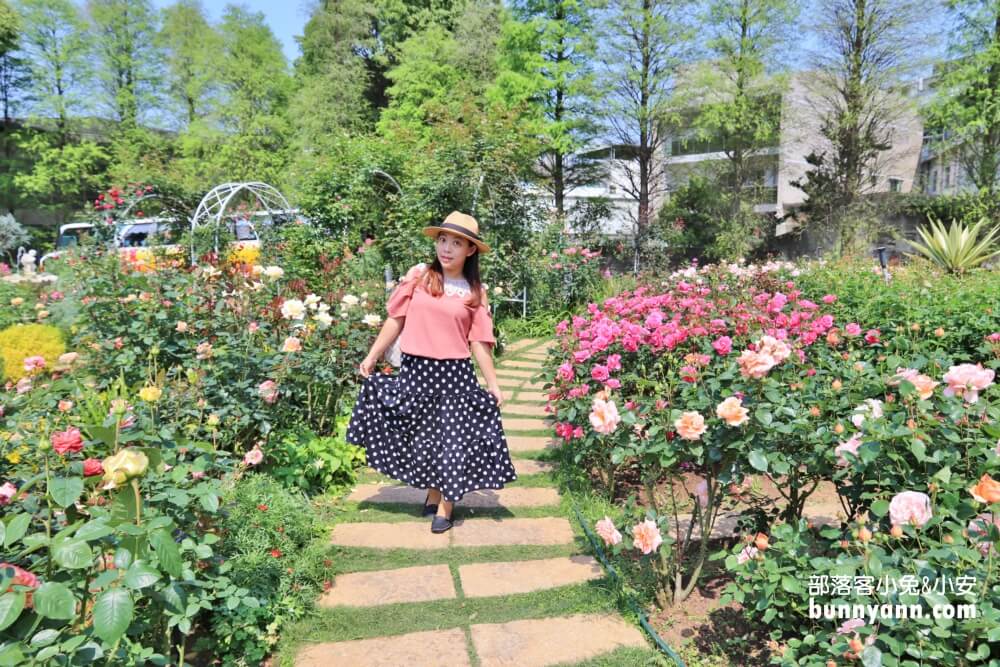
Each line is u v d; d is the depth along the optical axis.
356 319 4.75
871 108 17.95
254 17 23.53
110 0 21.56
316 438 3.91
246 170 20.84
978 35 15.91
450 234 3.01
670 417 2.32
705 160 20.75
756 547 2.02
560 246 10.55
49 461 1.84
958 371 1.89
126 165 19.22
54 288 6.45
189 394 3.14
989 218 15.47
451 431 3.06
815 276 7.07
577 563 2.87
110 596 1.32
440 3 24.77
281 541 2.64
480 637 2.32
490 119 9.37
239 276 4.66
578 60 19.09
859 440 1.95
